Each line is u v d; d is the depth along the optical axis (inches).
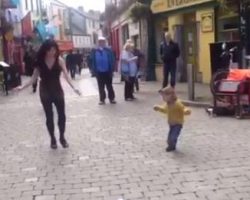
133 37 1146.7
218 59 530.6
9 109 593.9
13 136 401.4
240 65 525.0
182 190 233.0
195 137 353.7
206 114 456.4
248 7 555.5
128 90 613.3
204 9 762.8
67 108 561.6
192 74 538.3
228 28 716.0
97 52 577.9
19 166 297.6
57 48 337.4
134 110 512.7
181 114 313.3
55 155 321.4
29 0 1952.5
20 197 236.7
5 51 1445.6
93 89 823.1
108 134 384.2
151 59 935.7
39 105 615.8
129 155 309.6
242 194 223.0
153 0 916.6
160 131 384.5
